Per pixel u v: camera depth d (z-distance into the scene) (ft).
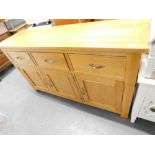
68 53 3.02
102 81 3.24
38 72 4.54
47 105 5.47
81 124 4.42
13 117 5.36
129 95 3.19
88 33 3.16
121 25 3.05
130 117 4.13
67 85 4.24
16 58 4.49
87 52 2.71
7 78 7.86
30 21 6.17
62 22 4.80
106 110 4.58
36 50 3.50
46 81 4.76
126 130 3.91
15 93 6.58
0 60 7.89
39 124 4.83
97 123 4.30
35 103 5.73
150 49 2.07
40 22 5.91
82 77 3.49
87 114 4.66
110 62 2.66
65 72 3.69
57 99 5.58
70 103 5.23
